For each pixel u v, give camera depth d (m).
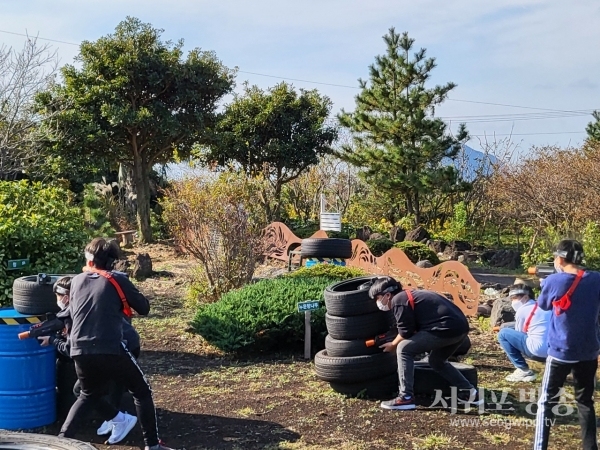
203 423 5.90
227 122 26.36
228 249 11.52
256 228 13.46
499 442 5.37
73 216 10.32
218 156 26.53
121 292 4.90
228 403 6.48
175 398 6.66
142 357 8.34
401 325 6.07
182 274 15.73
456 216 26.80
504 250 23.44
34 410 5.58
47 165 21.30
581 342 4.68
